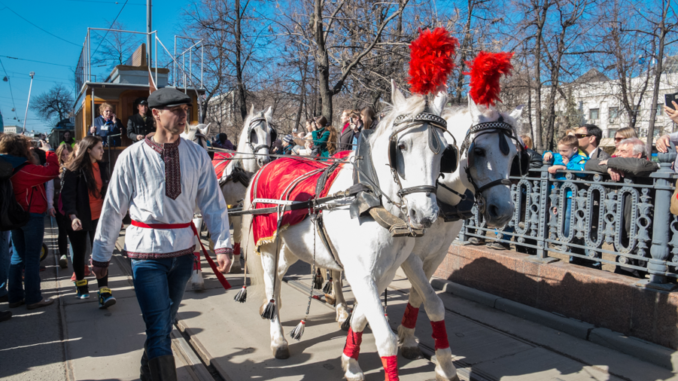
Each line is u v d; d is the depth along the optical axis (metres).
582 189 4.07
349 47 13.38
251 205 3.97
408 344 3.51
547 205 4.36
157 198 2.35
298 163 3.89
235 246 6.03
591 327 3.76
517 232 4.71
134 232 2.37
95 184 4.60
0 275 4.38
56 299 4.89
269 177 3.80
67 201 4.46
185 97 2.37
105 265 2.43
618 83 19.78
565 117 26.31
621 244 3.74
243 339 3.82
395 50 12.87
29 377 3.12
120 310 4.53
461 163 2.93
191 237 2.49
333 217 2.81
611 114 31.39
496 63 2.70
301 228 3.21
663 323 3.35
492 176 2.69
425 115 2.30
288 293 5.16
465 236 5.31
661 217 3.43
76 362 3.36
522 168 2.88
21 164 4.27
